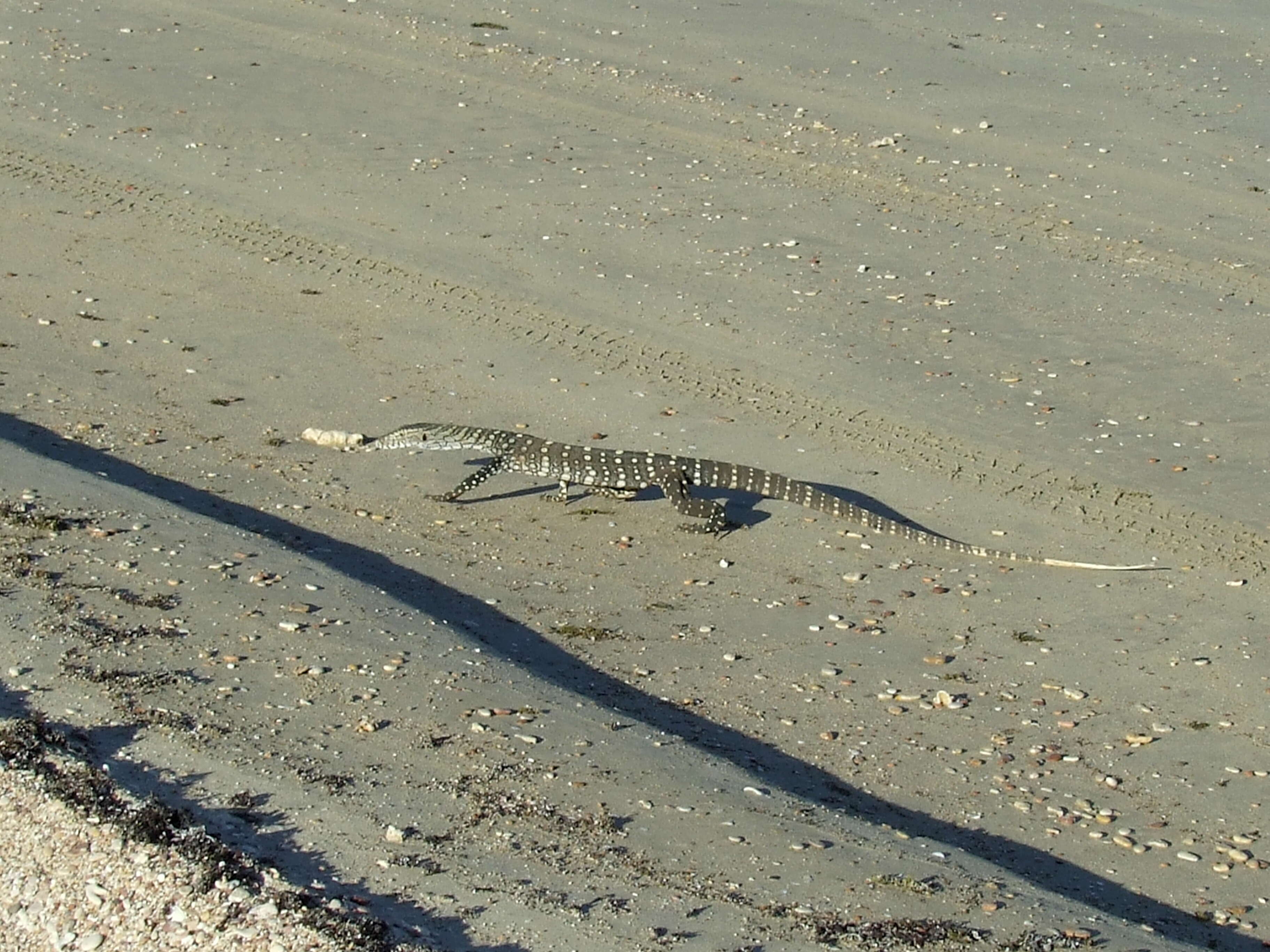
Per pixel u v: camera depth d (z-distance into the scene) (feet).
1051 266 131.44
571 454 95.45
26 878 52.49
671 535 93.81
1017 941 52.16
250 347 117.39
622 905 52.29
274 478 98.02
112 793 56.29
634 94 168.45
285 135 155.94
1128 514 96.32
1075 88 170.50
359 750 61.87
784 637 81.61
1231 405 109.50
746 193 144.87
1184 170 150.20
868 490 99.19
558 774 61.46
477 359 116.37
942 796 67.41
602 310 123.54
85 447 99.96
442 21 188.55
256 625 72.28
